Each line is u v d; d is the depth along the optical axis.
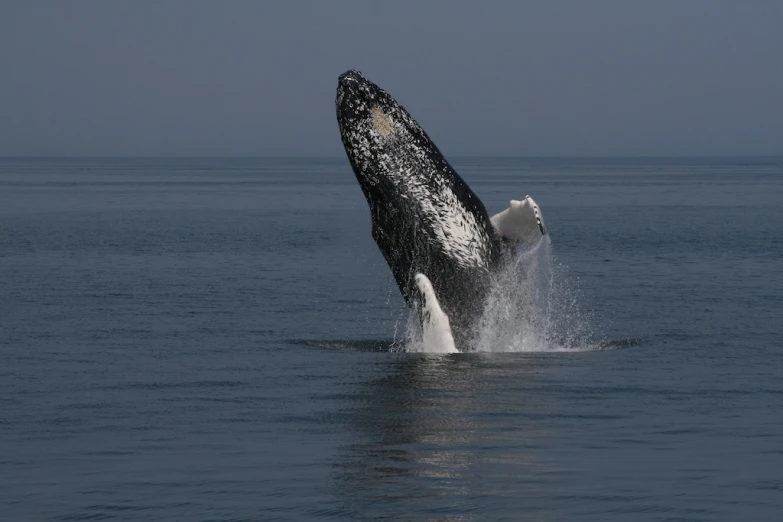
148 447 42.38
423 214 60.94
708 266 134.75
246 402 51.28
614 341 73.75
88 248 158.88
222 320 85.50
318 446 42.22
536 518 33.25
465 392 52.97
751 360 65.12
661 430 45.44
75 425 46.47
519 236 62.22
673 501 34.97
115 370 61.16
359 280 119.12
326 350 68.50
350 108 59.66
